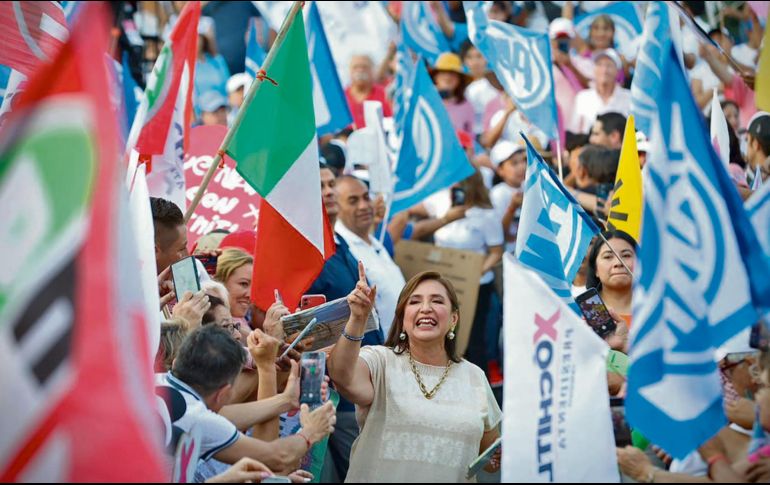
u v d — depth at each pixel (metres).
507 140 32.47
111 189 9.81
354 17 35.12
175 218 17.45
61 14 19.39
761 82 18.86
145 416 10.43
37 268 10.02
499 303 27.66
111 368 9.77
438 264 25.48
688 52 35.16
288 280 18.17
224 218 22.28
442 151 26.36
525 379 13.33
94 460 9.76
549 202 18.61
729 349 15.82
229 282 18.39
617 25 35.09
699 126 14.56
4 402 9.88
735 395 15.52
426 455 15.83
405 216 28.61
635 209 20.16
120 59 31.70
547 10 36.44
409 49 30.55
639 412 13.75
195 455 13.59
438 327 16.33
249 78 30.92
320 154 27.77
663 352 13.96
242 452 13.98
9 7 18.86
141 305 11.30
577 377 13.47
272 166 18.17
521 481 13.17
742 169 23.77
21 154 10.12
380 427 15.93
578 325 13.53
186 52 20.83
